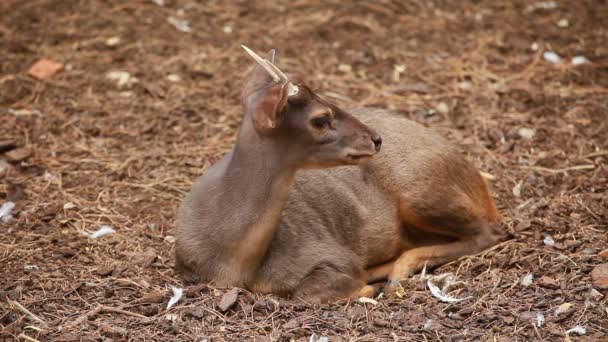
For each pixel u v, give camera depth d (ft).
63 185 39.91
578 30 54.34
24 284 32.27
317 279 32.01
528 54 51.75
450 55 51.85
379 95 47.75
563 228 35.94
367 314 30.35
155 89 47.88
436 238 36.29
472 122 45.09
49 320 30.17
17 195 38.70
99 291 32.12
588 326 29.07
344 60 51.26
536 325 29.27
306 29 54.34
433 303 31.35
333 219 33.55
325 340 28.68
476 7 57.11
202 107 46.50
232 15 55.67
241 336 29.12
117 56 50.80
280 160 30.45
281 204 30.89
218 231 31.17
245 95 31.40
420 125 36.17
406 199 34.76
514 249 34.94
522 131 43.83
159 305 30.91
